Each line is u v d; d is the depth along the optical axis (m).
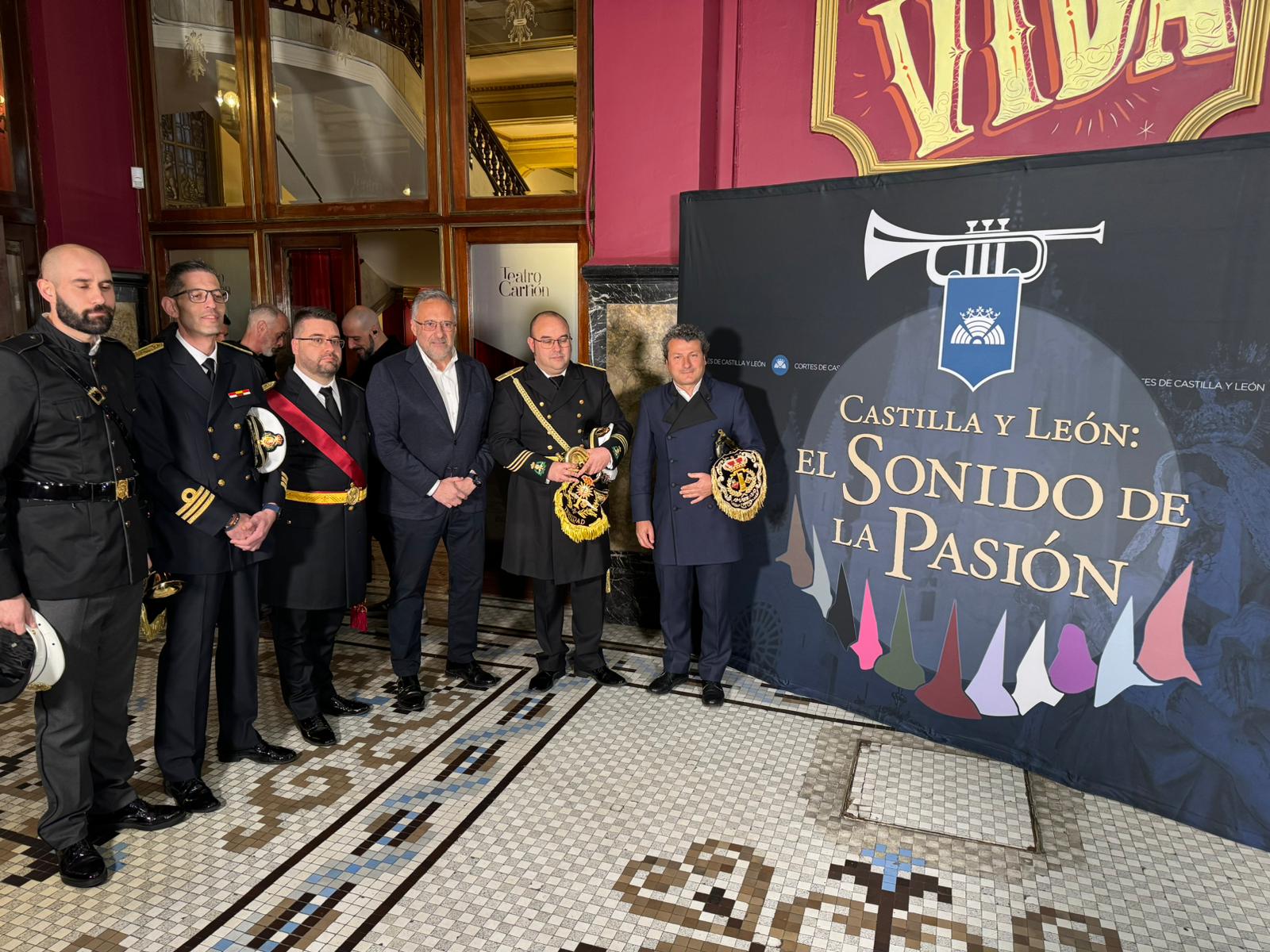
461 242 4.59
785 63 3.86
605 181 4.11
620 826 2.54
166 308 2.67
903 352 3.12
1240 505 2.49
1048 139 3.38
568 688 3.54
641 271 4.01
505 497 4.68
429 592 4.42
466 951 2.02
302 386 2.96
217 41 4.83
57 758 2.22
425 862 2.36
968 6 3.43
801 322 3.38
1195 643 2.59
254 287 5.00
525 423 3.34
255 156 4.85
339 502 2.98
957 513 3.04
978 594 3.01
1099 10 3.22
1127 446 2.67
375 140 4.68
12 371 2.03
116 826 2.48
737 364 3.59
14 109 4.45
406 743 3.05
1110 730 2.76
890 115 3.62
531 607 4.60
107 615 2.29
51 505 2.14
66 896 2.20
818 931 2.11
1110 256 2.65
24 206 4.50
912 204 3.04
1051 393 2.80
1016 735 2.96
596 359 4.21
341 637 4.10
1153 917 2.19
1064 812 2.68
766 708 3.39
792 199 3.34
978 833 2.55
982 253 2.90
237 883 2.26
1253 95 3.03
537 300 4.54
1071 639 2.82
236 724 2.85
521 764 2.90
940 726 3.12
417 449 3.23
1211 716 2.57
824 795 2.74
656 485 3.44
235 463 2.62
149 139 5.02
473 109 4.48
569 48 4.24
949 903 2.23
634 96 3.98
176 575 2.51
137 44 4.93
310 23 4.66
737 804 2.67
